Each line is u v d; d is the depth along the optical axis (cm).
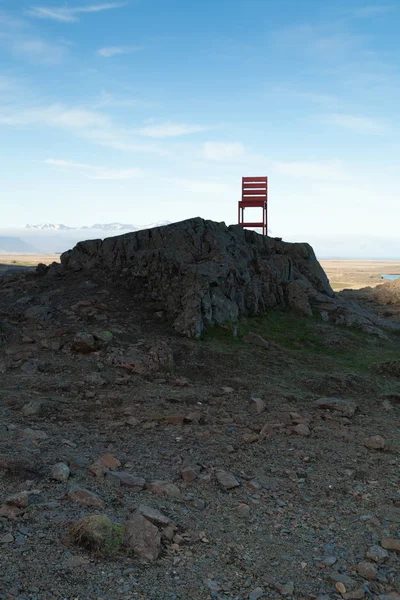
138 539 534
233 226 2412
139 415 1019
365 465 845
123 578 470
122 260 2030
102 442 857
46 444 802
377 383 1430
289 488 740
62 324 1571
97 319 1630
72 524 550
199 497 682
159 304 1778
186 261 2020
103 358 1370
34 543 507
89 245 2141
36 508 579
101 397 1109
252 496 703
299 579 505
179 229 2122
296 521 637
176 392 1201
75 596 434
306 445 927
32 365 1278
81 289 1895
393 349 1856
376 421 1126
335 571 522
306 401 1239
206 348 1528
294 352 1655
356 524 636
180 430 952
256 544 571
